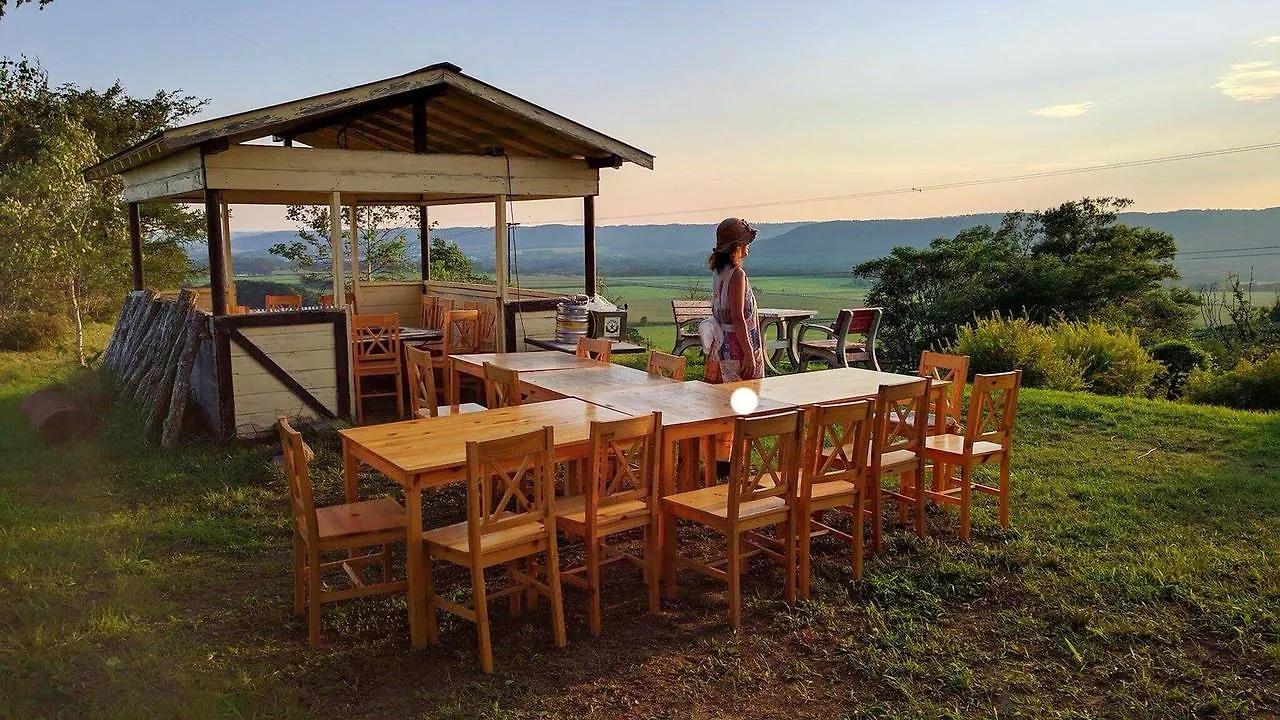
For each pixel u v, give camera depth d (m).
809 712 3.44
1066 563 4.88
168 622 4.18
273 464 6.86
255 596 4.52
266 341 7.94
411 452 4.14
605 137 9.52
